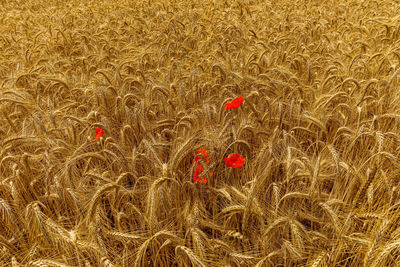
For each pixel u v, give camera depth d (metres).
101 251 1.77
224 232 2.25
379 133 2.32
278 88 4.03
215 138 2.87
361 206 2.23
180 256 1.89
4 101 3.61
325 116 3.23
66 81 4.40
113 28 7.88
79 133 3.29
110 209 2.70
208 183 2.43
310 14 9.04
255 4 10.58
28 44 6.71
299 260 2.01
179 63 5.17
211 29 7.21
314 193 2.23
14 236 2.31
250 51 5.48
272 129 3.38
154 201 1.93
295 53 5.28
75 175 2.83
